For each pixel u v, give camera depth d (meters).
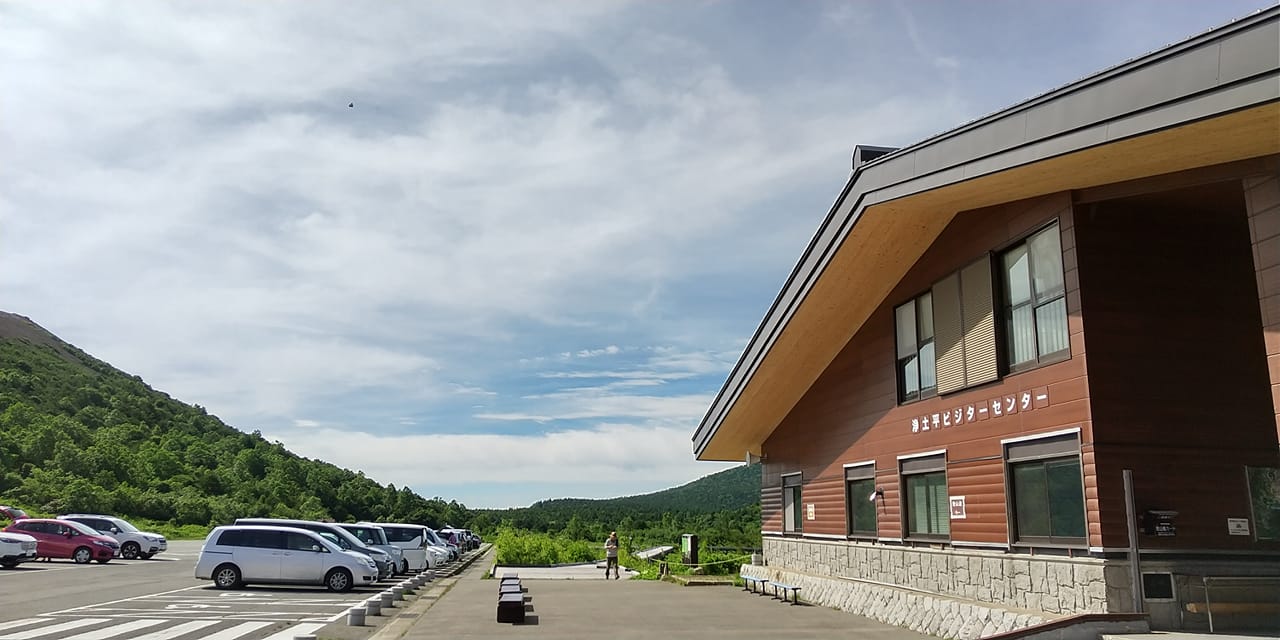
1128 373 11.22
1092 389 11.09
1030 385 12.41
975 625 13.02
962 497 14.14
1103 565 10.69
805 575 20.97
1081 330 11.29
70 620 16.14
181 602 19.58
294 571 23.11
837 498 19.67
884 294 17.50
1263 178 9.42
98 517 36.75
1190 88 8.38
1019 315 12.91
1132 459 11.01
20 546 29.20
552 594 22.92
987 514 13.38
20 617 16.53
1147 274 11.59
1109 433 11.02
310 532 23.73
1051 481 11.95
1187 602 10.61
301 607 18.98
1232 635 10.08
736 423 24.05
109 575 27.31
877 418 17.69
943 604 14.04
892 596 16.05
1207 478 11.13
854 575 18.50
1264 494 11.20
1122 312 11.40
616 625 15.76
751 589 23.88
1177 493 11.00
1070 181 11.20
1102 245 11.57
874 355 17.98
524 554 40.28
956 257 14.63
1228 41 8.03
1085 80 9.57
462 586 26.17
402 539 34.44
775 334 19.06
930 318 15.78
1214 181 10.08
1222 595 10.55
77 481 68.00
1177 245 11.80
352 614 15.73
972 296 14.09
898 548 16.45
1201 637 9.93
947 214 14.46
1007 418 12.95
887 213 14.23
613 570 36.19
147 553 36.75
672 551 42.50
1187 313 11.59
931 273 15.53
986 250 13.68
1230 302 11.78
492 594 22.88
